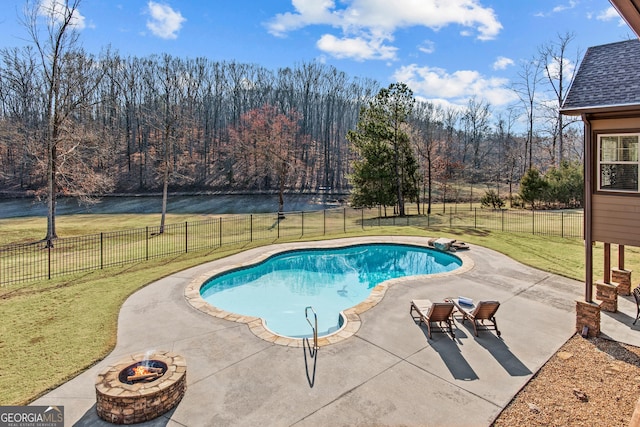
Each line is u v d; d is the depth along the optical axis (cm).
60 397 571
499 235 1975
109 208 3778
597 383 608
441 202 4338
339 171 5922
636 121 761
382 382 617
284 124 4284
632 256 1468
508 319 884
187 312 934
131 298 1033
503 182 5566
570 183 3191
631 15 418
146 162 5188
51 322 862
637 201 767
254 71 6488
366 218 3111
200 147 5744
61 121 2006
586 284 810
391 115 3123
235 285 1333
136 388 524
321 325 976
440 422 514
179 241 1927
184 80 5403
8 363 671
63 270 1339
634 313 894
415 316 909
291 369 659
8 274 1294
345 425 509
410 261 1662
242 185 5112
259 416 527
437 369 659
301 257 1678
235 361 689
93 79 2998
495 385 607
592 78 862
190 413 533
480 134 6112
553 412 534
